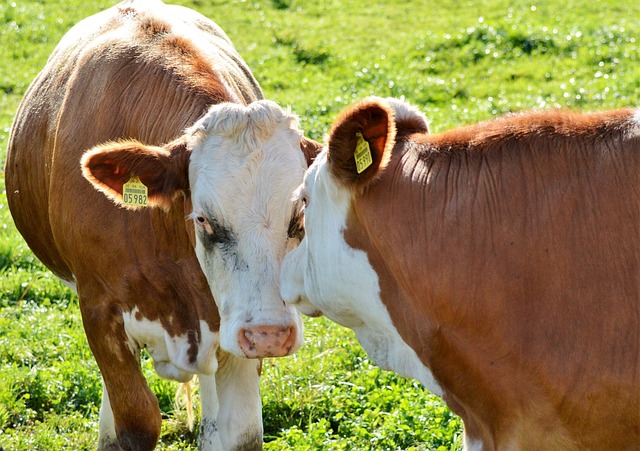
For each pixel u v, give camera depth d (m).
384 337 4.40
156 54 5.73
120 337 5.68
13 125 7.15
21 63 17.36
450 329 3.87
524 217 3.68
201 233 5.00
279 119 5.00
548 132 3.75
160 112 5.48
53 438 6.66
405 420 6.45
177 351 5.54
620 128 3.64
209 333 5.48
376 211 4.01
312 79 16.42
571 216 3.60
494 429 3.92
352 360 7.58
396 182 4.00
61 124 5.91
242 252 4.84
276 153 4.91
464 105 14.81
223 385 5.84
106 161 4.88
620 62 16.33
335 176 4.05
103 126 5.66
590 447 3.63
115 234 5.45
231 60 6.45
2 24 19.45
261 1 22.00
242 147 4.89
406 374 4.41
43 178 6.28
